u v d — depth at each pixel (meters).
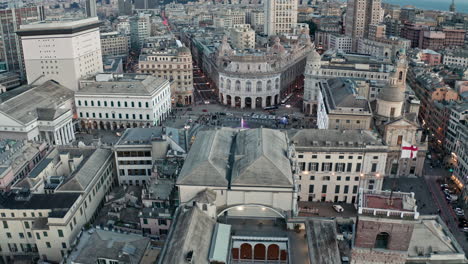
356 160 141.12
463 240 123.06
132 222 119.75
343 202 147.38
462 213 136.50
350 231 88.94
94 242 99.75
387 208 71.12
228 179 106.06
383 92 168.38
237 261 99.12
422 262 76.06
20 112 186.00
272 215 106.12
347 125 167.50
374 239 72.38
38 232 112.94
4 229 117.19
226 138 128.00
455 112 176.12
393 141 159.38
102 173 143.62
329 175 143.62
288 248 92.56
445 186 155.25
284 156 115.44
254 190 103.12
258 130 127.12
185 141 153.12
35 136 186.38
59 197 120.69
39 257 118.31
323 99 195.25
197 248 86.81
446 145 186.00
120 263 94.00
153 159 147.50
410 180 161.75
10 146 150.62
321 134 143.62
